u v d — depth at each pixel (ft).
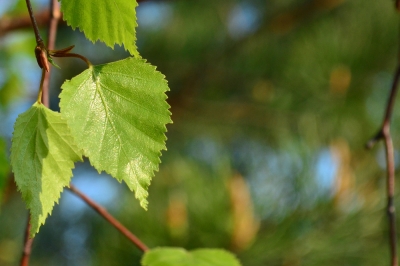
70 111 1.43
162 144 1.44
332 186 2.92
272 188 2.96
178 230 2.78
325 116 3.65
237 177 2.87
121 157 1.43
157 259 1.77
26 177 1.44
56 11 1.82
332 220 2.90
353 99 3.68
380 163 3.16
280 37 3.86
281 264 2.83
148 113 1.44
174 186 2.92
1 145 1.89
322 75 3.72
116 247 2.88
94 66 1.45
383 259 2.90
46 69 1.40
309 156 3.09
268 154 3.59
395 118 3.62
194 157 3.91
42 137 1.44
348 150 3.10
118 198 3.32
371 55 3.66
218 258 1.80
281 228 2.83
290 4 3.79
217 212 2.77
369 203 2.93
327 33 3.73
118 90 1.45
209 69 3.85
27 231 1.66
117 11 1.44
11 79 3.20
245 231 2.77
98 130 1.43
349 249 2.85
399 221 2.94
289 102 3.80
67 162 1.45
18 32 2.84
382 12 3.68
